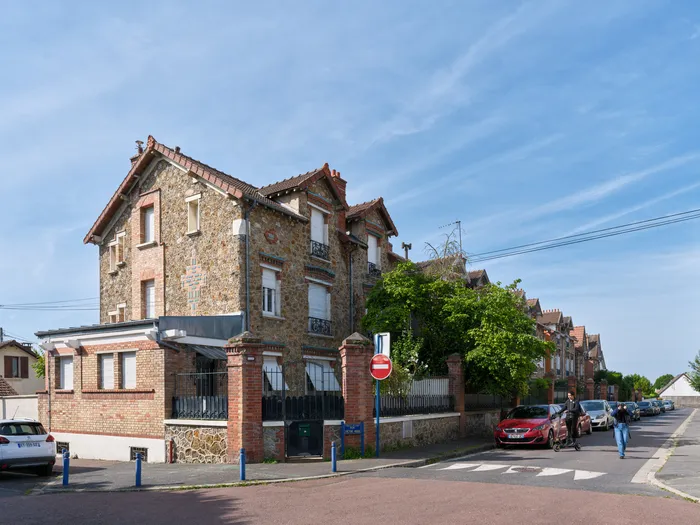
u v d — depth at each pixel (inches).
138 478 490.0
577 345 2662.4
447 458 668.7
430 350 946.1
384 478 499.5
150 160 911.7
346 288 989.8
